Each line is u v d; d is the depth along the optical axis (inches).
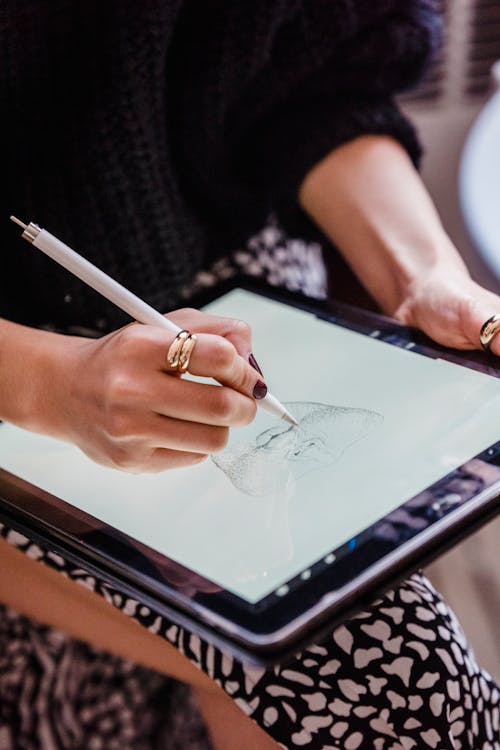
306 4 35.1
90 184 33.3
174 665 30.4
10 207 33.8
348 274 39.0
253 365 25.0
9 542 31.7
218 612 21.7
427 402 27.4
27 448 28.1
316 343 30.7
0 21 30.4
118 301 24.6
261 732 29.8
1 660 36.8
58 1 30.7
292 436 27.0
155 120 33.9
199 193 37.9
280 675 28.1
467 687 29.0
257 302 33.2
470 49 62.0
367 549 22.8
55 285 34.4
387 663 28.2
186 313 26.1
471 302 29.2
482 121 53.3
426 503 23.8
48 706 37.8
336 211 36.8
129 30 31.5
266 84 36.2
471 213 49.7
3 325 27.4
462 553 52.4
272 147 37.7
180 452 24.4
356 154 37.0
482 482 24.2
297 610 21.5
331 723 28.1
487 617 48.1
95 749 39.3
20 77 31.6
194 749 41.9
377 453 25.8
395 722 28.2
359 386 28.5
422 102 63.6
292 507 24.5
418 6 37.6
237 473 25.9
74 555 24.6
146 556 23.7
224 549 23.5
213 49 34.3
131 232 34.5
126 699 39.7
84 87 32.1
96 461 25.5
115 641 31.6
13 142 32.8
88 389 24.1
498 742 30.7
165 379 23.3
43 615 33.1
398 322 31.1
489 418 26.3
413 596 29.6
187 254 36.7
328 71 36.9
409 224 35.1
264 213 39.1
